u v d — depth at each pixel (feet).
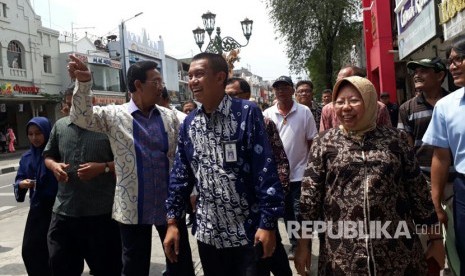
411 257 7.39
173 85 144.25
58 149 11.19
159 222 10.16
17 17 84.23
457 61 8.21
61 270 10.77
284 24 63.87
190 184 8.71
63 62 96.27
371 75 42.37
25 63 86.17
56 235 10.79
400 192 7.44
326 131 8.05
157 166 10.23
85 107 9.30
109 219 11.03
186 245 10.09
